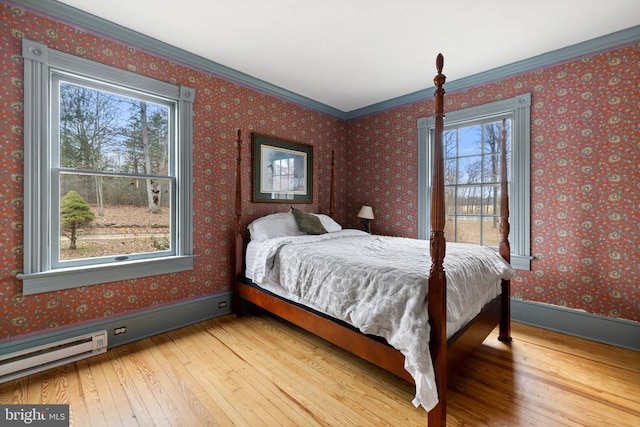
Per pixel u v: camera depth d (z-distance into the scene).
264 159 3.41
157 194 2.68
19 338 1.97
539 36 2.40
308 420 1.56
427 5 2.03
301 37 2.44
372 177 4.13
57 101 2.16
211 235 2.99
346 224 4.45
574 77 2.58
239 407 1.65
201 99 2.87
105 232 2.39
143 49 2.49
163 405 1.66
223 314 3.09
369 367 2.08
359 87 3.47
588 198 2.52
